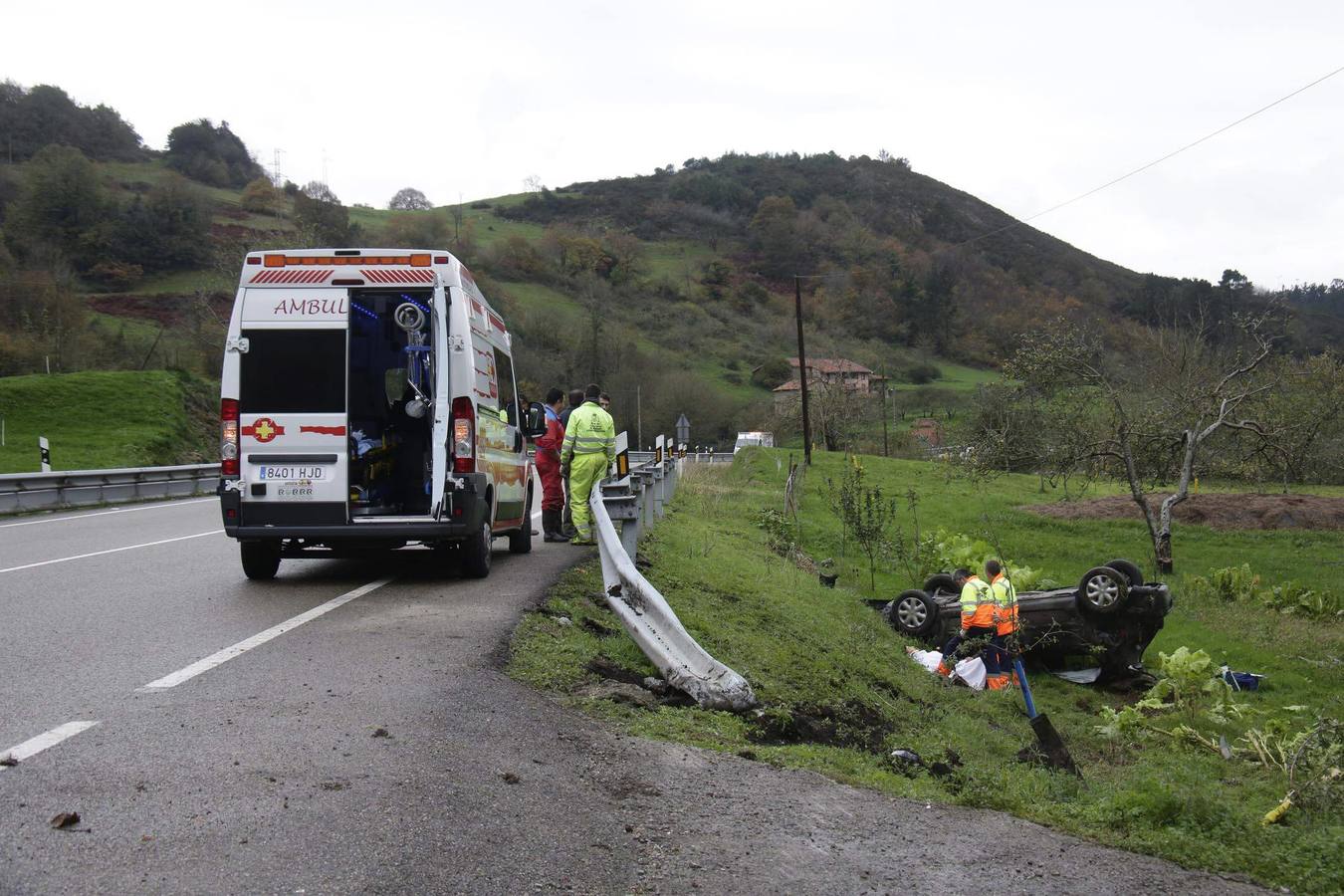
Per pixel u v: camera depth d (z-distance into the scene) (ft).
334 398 30.07
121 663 21.17
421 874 12.32
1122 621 45.34
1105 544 79.36
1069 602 45.96
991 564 42.09
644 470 47.80
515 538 40.73
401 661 21.45
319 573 34.50
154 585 31.86
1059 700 42.83
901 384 276.21
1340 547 76.07
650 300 363.35
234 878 11.64
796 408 219.61
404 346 34.91
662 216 476.54
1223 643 52.85
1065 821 19.20
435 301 30.73
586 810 15.39
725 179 503.61
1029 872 15.99
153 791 13.89
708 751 19.13
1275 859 18.15
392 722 17.40
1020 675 36.22
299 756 15.52
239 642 23.20
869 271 340.80
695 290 380.17
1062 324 75.25
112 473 74.02
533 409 41.50
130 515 62.59
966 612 41.68
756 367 312.50
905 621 48.85
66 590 30.86
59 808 13.19
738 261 422.00
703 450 247.91
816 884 14.25
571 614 27.96
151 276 251.19
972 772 22.82
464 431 30.71
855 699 29.45
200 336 166.50
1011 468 78.89
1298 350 123.75
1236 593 63.87
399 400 35.12
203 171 372.17
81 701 18.24
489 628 24.76
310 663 21.24
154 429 123.65
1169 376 88.69
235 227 298.35
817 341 307.78
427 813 13.89
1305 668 48.11
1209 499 89.30
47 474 66.69
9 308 159.84
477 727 17.79
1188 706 40.65
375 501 33.47
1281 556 73.72
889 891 14.42
